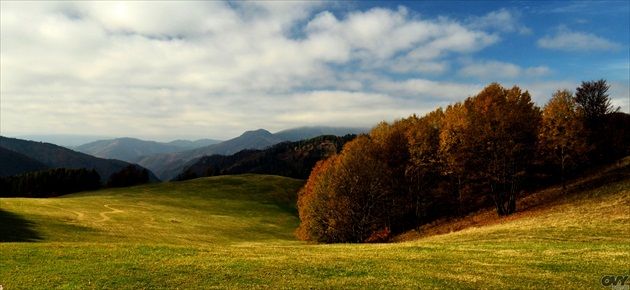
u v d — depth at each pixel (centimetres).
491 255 2562
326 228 5759
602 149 6128
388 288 1789
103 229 5650
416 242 3709
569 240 3066
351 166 5762
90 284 1859
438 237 4134
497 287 1777
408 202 6391
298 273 2086
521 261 2308
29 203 6775
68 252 2577
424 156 5575
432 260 2433
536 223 3916
